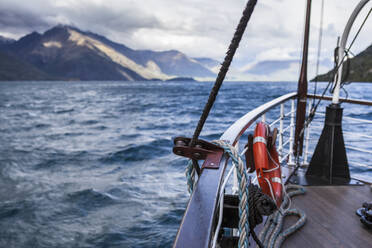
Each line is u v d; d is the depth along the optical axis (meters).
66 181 9.02
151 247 5.31
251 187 1.04
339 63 2.91
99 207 7.06
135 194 7.53
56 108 35.88
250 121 1.70
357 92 38.62
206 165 0.97
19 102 46.72
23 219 6.71
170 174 8.88
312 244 1.98
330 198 2.67
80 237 5.88
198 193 0.81
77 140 15.54
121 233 5.82
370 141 9.08
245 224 0.85
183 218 0.70
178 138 1.15
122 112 29.14
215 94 0.89
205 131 15.30
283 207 2.33
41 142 15.30
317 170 3.13
